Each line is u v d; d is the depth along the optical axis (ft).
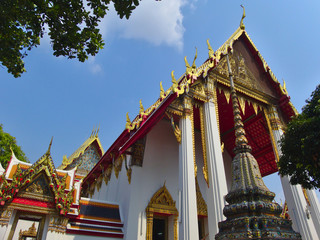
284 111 41.04
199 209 38.09
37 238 26.94
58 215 28.50
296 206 31.35
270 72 41.29
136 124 37.63
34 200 27.71
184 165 25.27
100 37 16.46
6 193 26.11
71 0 14.84
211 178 26.21
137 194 34.88
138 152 38.45
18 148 69.97
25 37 15.99
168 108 28.32
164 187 36.78
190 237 21.04
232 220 8.74
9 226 25.71
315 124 19.54
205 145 28.96
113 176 47.06
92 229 31.53
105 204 37.35
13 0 13.74
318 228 31.07
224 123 47.42
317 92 22.12
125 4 14.53
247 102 39.22
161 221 35.94
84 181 59.21
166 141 41.78
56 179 29.07
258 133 47.78
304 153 19.52
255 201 8.96
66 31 15.56
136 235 32.07
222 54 35.22
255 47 41.29
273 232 7.79
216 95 34.42
